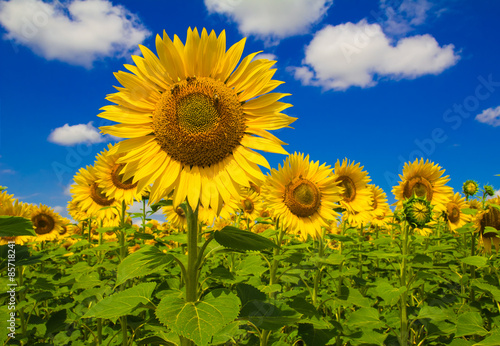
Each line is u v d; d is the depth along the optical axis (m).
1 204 0.87
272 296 0.67
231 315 0.32
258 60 0.44
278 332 0.68
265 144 0.42
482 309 0.76
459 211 1.08
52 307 0.86
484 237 0.86
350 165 1.02
